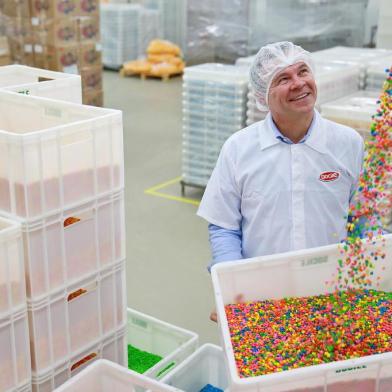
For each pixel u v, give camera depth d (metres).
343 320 1.74
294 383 1.38
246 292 1.90
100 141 2.02
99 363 1.98
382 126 1.67
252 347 1.69
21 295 1.86
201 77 5.16
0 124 2.47
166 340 2.94
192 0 8.67
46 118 2.29
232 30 8.45
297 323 1.80
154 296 3.94
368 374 1.42
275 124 2.16
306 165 2.14
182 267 4.34
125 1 11.90
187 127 5.40
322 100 4.62
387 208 1.90
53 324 2.01
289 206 2.16
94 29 6.88
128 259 4.44
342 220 2.23
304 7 7.51
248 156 2.18
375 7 8.50
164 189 5.81
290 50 2.09
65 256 1.99
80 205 2.00
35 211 1.86
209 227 2.32
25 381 1.94
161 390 1.89
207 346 2.54
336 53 5.84
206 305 3.84
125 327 2.32
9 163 1.83
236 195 2.23
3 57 6.25
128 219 5.13
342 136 2.17
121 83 10.36
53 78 2.87
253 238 2.24
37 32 6.59
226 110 5.11
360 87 5.15
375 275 1.97
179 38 11.64
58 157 1.89
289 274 1.91
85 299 2.12
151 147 7.02
